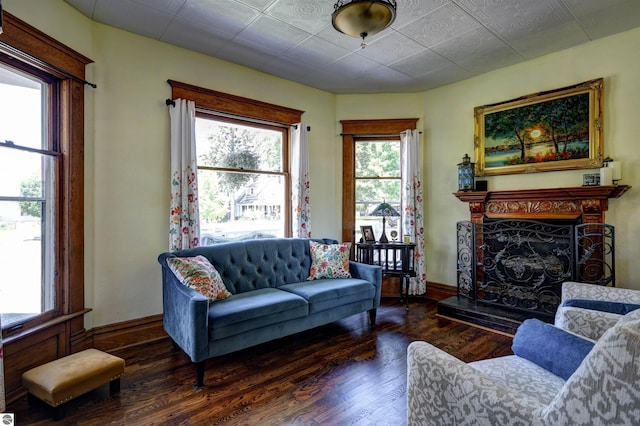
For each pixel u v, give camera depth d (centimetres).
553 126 344
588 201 315
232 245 319
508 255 369
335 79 414
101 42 284
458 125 423
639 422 74
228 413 197
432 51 340
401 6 261
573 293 226
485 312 342
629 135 303
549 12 271
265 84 394
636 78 298
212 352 231
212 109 347
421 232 438
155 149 314
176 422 188
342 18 220
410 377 136
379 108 462
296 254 358
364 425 187
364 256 425
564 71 338
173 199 312
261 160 399
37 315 233
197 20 283
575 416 86
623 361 78
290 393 219
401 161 449
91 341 275
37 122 242
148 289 309
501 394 105
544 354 153
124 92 296
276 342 302
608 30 301
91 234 277
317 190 447
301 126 410
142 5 261
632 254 302
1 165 217
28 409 198
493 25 291
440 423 123
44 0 236
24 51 219
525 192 352
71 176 257
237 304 258
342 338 311
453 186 428
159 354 278
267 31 301
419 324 348
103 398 211
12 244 222
